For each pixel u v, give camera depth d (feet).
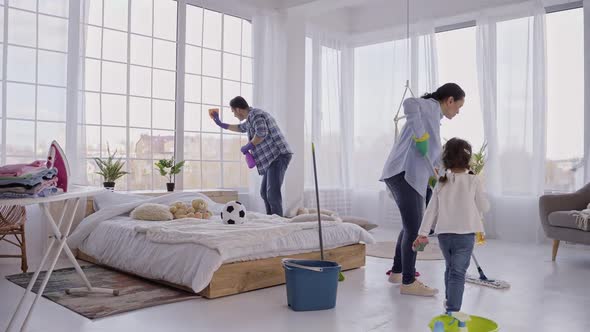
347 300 9.64
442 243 8.53
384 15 22.68
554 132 18.35
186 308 8.91
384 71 22.81
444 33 21.49
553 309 9.16
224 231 10.46
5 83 13.23
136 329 7.77
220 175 18.80
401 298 9.82
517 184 18.67
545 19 18.21
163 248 10.44
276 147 15.62
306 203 21.76
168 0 17.38
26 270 11.57
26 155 13.57
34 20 13.70
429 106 10.14
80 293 9.73
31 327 7.79
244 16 19.45
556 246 14.23
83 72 14.60
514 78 18.85
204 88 18.39
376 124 23.02
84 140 14.52
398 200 10.32
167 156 17.34
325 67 22.81
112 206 13.43
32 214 13.25
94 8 15.55
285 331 7.77
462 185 8.48
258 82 19.35
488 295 10.14
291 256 11.03
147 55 16.84
